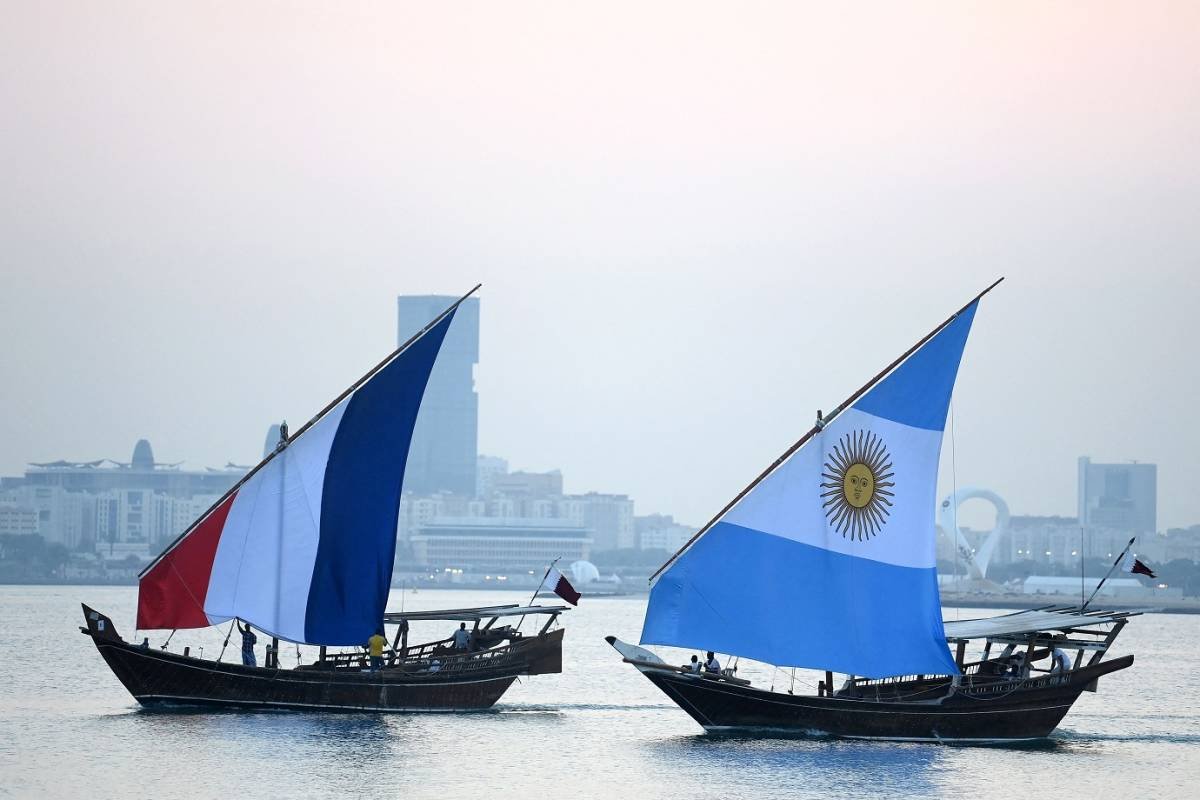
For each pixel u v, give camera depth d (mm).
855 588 141250
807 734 143875
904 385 142250
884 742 143750
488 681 162000
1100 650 147500
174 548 149125
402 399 153875
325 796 115438
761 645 139875
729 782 123875
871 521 141750
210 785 117875
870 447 141875
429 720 154125
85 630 147625
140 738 137375
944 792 122188
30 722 148250
